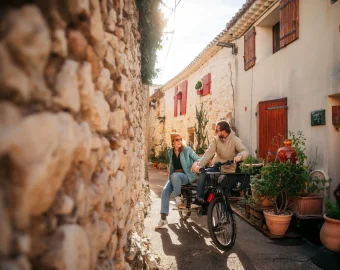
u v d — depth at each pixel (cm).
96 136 136
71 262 94
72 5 99
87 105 120
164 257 346
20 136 66
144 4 367
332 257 319
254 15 691
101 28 135
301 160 459
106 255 152
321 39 479
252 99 723
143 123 551
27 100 74
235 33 798
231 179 388
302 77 529
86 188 120
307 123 513
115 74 182
